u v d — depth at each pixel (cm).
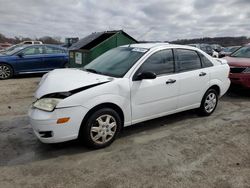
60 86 385
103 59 509
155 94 460
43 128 365
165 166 361
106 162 369
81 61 902
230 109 641
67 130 373
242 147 424
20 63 1094
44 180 323
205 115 576
